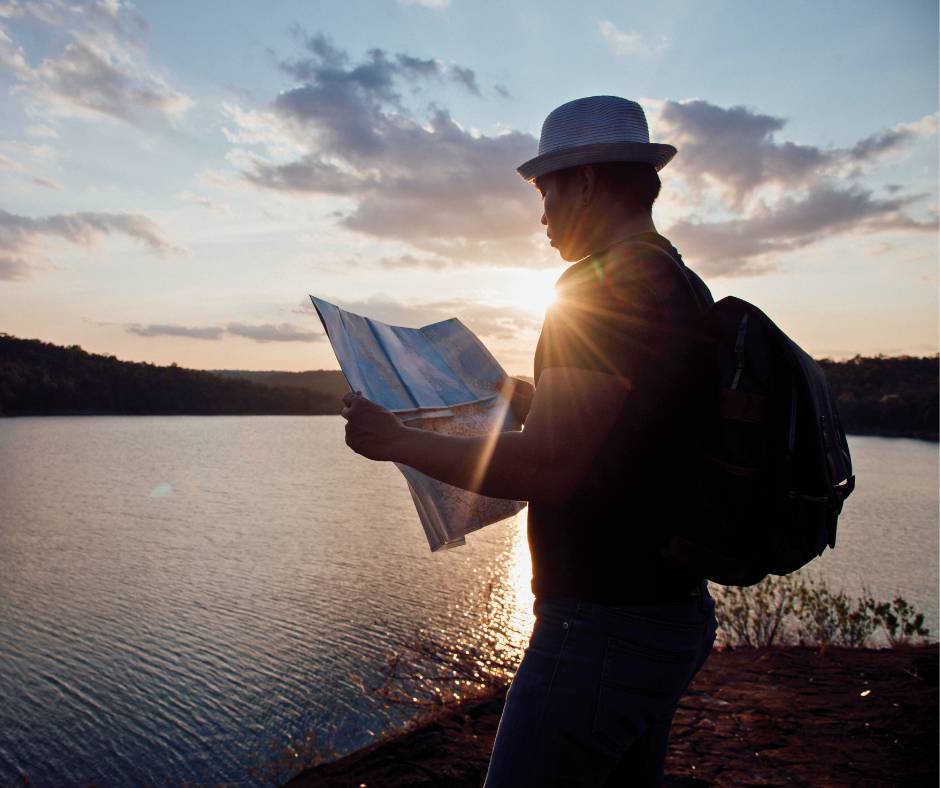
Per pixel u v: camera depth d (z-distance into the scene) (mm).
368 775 3076
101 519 60031
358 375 1293
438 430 1407
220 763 17234
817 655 5082
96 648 27844
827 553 46688
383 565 41969
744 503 1032
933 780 2840
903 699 3863
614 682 1114
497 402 1622
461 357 1685
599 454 1076
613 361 1064
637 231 1244
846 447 1229
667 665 1138
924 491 85000
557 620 1151
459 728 3564
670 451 1081
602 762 1146
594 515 1106
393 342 1564
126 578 39156
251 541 50188
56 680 24484
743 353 1062
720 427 1052
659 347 1066
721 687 4254
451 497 1429
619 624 1116
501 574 39656
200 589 36438
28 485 80250
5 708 22188
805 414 1054
